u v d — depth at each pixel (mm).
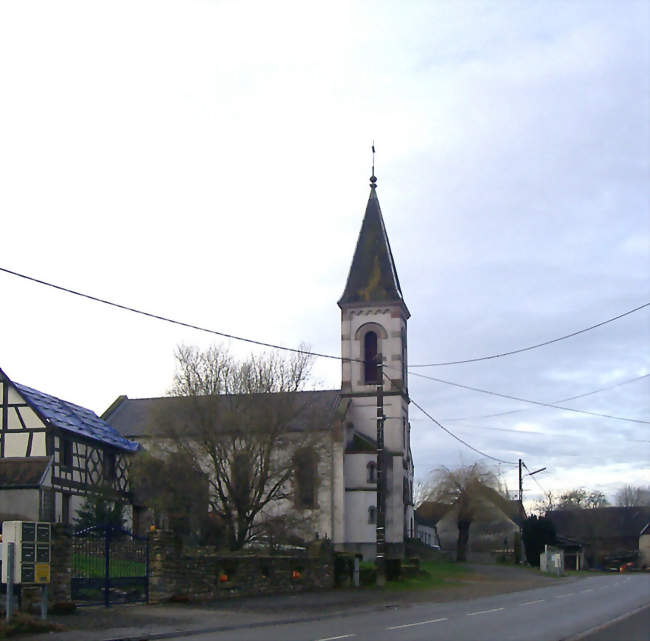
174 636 19750
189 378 46969
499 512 85438
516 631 20500
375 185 64250
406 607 28828
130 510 46688
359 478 55938
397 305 60688
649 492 144625
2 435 40281
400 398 59500
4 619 19938
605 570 95375
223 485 47969
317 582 36844
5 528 20609
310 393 55094
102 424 48875
